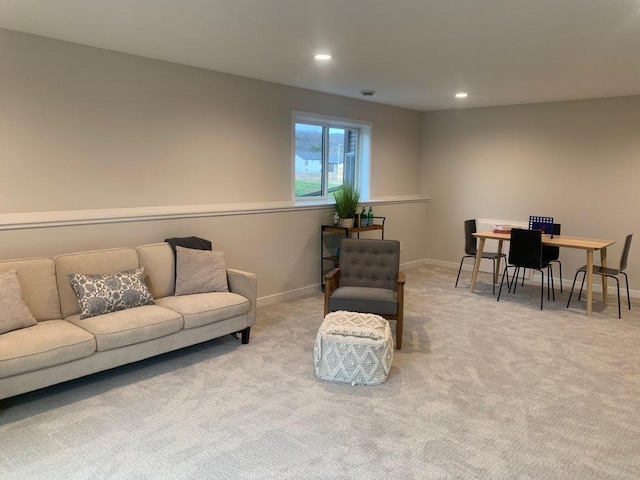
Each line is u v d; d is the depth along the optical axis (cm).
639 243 537
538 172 607
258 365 337
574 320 450
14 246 321
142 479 211
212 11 272
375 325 321
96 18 287
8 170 321
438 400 288
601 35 307
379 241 422
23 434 246
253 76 457
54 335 271
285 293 520
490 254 578
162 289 370
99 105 361
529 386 308
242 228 468
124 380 311
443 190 704
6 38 311
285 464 223
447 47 342
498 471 220
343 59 383
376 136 631
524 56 364
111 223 368
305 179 561
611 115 543
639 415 273
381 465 223
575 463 227
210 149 440
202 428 253
